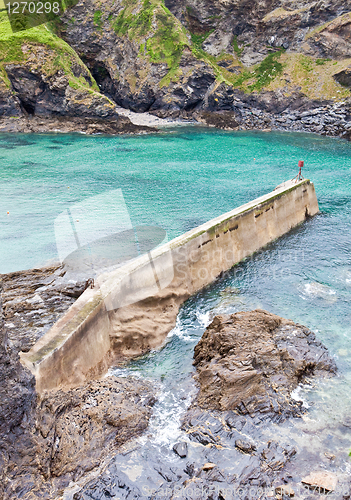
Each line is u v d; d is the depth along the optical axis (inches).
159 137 2170.3
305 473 393.1
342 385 519.8
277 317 607.2
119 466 384.8
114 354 539.5
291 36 2726.4
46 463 356.2
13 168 1482.5
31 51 2138.3
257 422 452.4
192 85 2551.7
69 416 401.4
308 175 1510.8
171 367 541.6
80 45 2635.3
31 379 356.8
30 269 658.2
